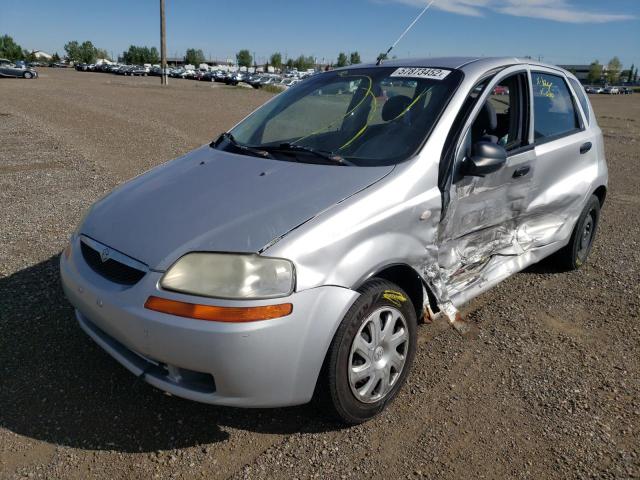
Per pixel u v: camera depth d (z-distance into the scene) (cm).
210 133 1199
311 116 346
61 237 502
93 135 1091
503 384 302
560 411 280
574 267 461
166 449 246
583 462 245
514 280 447
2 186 684
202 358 218
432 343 343
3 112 1416
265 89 3441
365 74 363
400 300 266
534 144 366
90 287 249
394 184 266
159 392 285
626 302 411
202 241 232
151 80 4272
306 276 227
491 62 346
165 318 221
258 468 237
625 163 1059
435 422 269
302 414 274
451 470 239
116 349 255
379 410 268
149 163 848
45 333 332
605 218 650
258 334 217
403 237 266
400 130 302
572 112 427
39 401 272
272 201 252
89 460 238
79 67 6325
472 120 308
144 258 236
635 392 298
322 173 275
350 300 238
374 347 257
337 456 245
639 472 240
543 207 383
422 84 327
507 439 259
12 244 480
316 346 230
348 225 243
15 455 238
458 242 316
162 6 3400
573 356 334
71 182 714
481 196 321
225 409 275
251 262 222
